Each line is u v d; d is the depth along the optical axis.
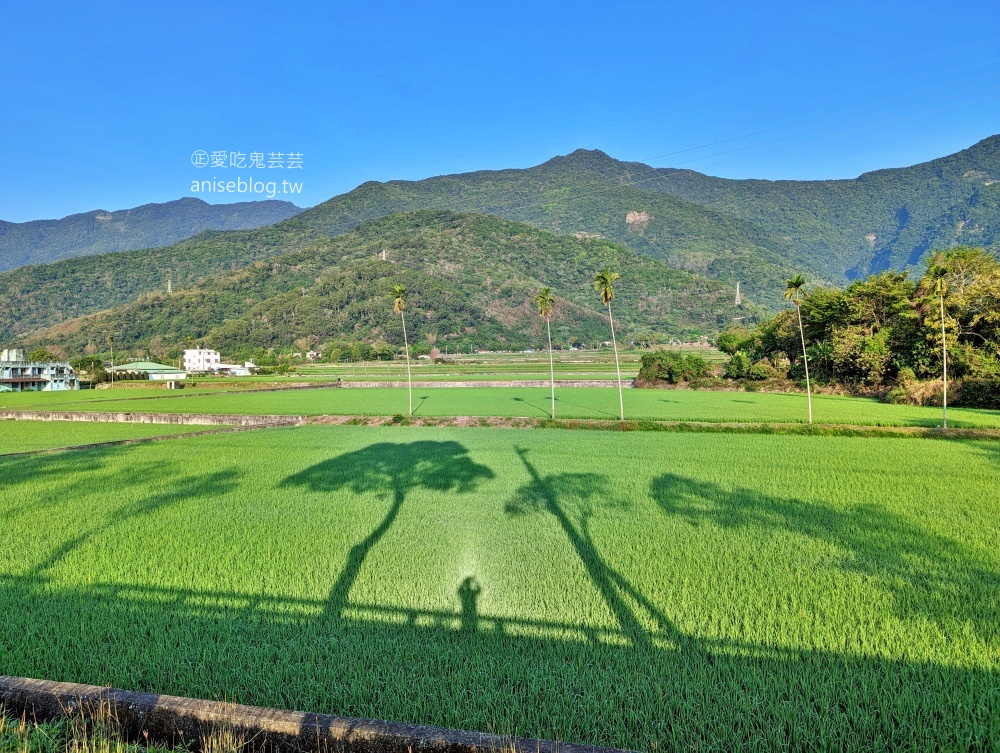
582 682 5.91
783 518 13.25
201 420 41.47
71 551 11.00
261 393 67.69
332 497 15.94
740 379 65.69
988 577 9.21
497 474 19.34
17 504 15.25
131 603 8.30
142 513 14.20
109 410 49.75
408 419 37.75
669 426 33.38
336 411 44.88
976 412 37.66
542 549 10.90
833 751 4.93
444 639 6.97
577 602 8.19
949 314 46.09
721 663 6.31
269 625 7.46
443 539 11.66
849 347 52.75
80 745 4.62
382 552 10.77
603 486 17.17
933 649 6.65
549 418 37.00
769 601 8.21
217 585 9.05
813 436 29.77
